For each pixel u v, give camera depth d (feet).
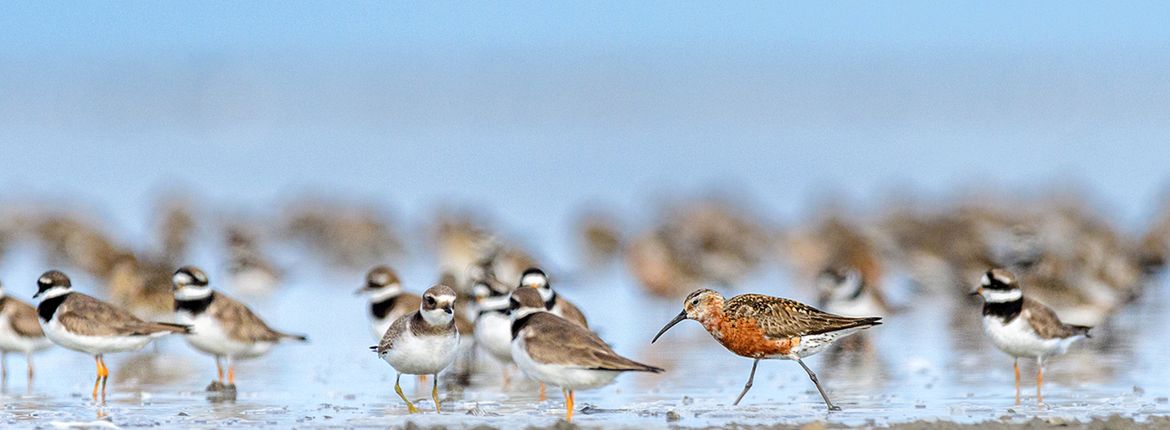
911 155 220.02
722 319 53.93
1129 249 102.73
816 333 53.72
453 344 51.98
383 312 69.05
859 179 193.77
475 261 96.22
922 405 54.29
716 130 264.93
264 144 226.38
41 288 59.31
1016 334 57.11
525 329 48.75
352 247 121.49
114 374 65.57
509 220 142.72
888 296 98.27
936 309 92.58
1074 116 287.69
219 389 60.13
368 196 164.45
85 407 54.90
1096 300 79.25
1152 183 173.37
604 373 47.67
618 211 151.43
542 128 265.95
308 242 126.82
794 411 52.29
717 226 123.34
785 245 119.55
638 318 88.12
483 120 285.64
